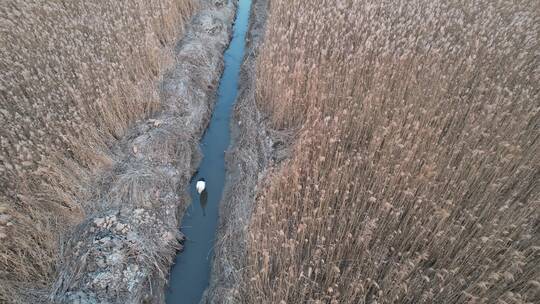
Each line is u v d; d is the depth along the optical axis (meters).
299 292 4.77
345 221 5.11
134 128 7.52
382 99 6.62
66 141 6.24
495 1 9.89
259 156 7.20
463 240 4.82
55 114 6.48
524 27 8.76
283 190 5.89
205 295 5.59
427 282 4.56
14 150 5.93
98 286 5.17
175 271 6.05
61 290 5.03
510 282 4.45
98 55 8.17
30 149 5.84
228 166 7.72
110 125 7.21
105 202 6.17
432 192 5.25
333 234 5.26
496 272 4.29
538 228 5.13
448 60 7.36
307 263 5.12
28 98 6.98
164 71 8.80
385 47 7.50
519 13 9.13
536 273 4.28
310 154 6.21
